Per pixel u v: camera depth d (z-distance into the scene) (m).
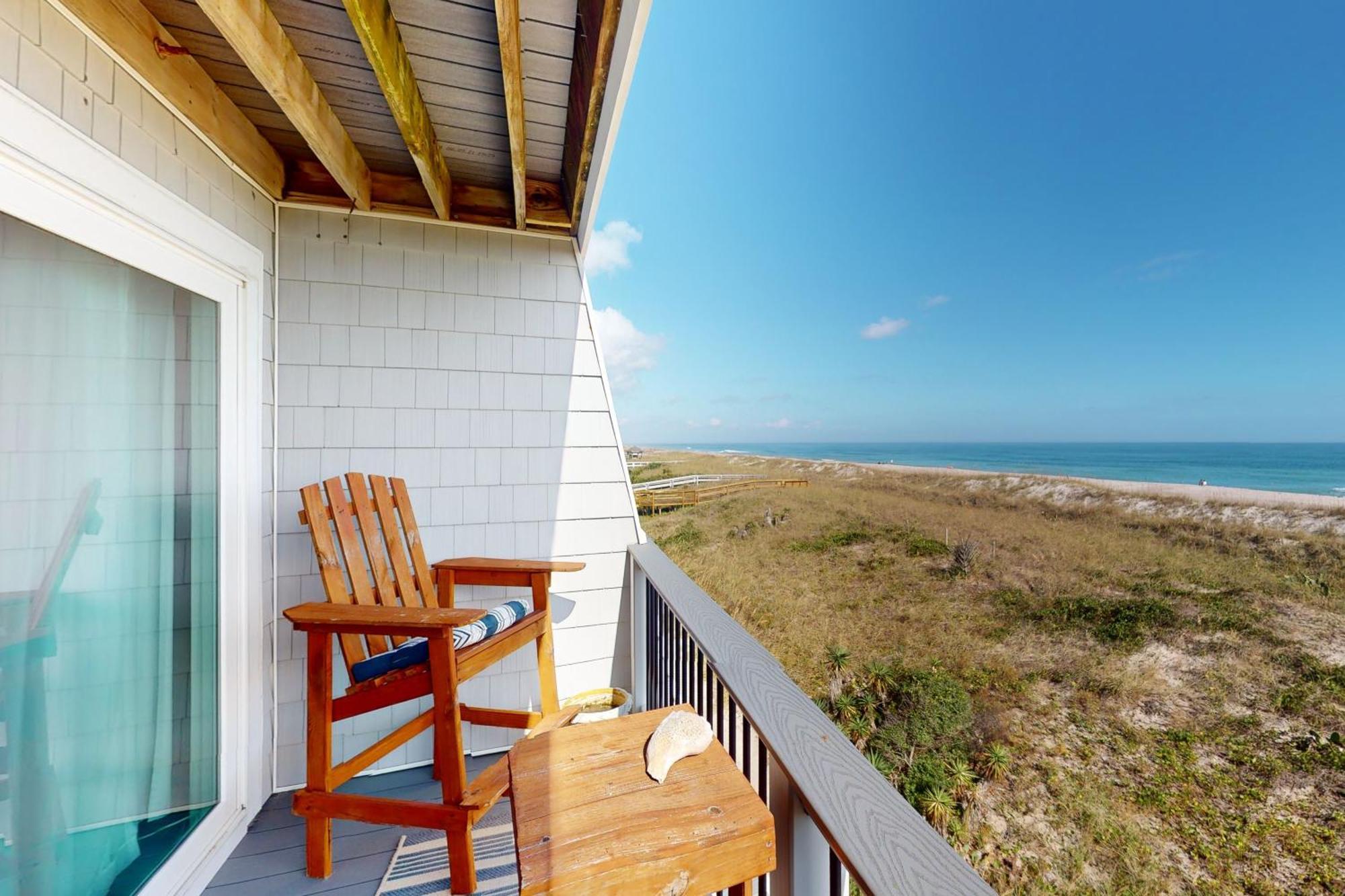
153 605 1.36
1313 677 7.29
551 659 2.08
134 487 1.30
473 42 1.35
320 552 1.69
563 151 2.02
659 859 0.67
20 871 1.00
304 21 1.28
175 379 1.45
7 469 0.99
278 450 2.05
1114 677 8.34
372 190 2.14
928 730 8.45
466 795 1.49
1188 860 5.94
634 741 0.98
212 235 1.58
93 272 1.17
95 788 1.17
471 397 2.30
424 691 1.52
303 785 2.00
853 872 0.54
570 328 2.43
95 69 1.12
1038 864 6.52
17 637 1.01
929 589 11.44
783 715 0.91
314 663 1.52
